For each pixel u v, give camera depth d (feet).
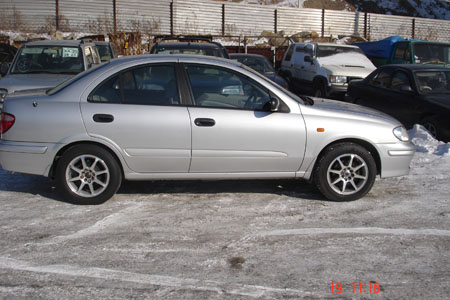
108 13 77.87
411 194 19.58
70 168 17.67
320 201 18.74
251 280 12.51
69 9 76.64
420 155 25.26
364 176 18.53
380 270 13.11
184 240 14.98
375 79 34.73
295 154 18.12
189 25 81.20
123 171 17.90
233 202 18.54
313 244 14.73
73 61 31.50
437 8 120.16
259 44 79.25
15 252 14.03
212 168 18.06
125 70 17.81
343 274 12.87
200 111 17.61
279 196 19.31
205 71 18.06
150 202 18.44
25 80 28.17
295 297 11.69
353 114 18.69
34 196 18.99
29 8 75.92
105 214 17.11
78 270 12.98
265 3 106.52
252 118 17.78
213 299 11.55
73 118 17.28
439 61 48.83
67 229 15.76
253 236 15.31
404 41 50.62
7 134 17.66
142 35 75.46
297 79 51.52
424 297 11.74
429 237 15.28
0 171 22.40
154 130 17.43
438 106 28.27
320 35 86.53
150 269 13.07
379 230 15.81
